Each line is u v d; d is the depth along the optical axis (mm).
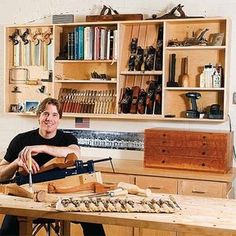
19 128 5043
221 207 2393
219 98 4348
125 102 4473
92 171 2732
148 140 4148
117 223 2172
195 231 2070
